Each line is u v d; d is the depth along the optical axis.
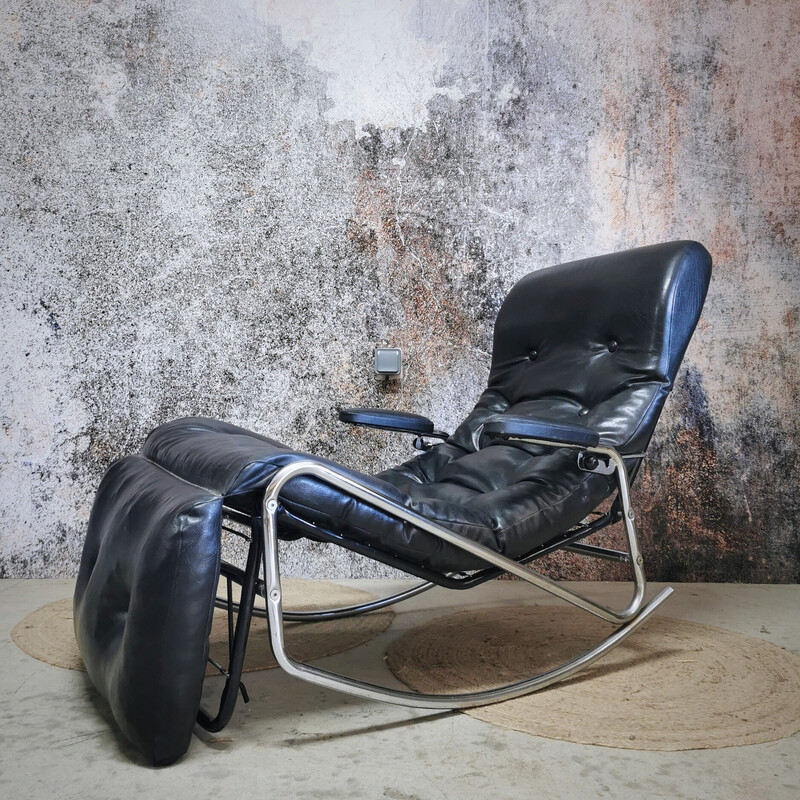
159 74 2.76
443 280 2.81
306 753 1.37
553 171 2.82
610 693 1.66
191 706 1.29
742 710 1.57
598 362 1.98
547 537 1.71
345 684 1.38
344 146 2.80
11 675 1.74
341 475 1.39
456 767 1.32
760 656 1.92
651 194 2.82
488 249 2.81
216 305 2.76
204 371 2.76
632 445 1.82
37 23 2.73
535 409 2.04
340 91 2.80
